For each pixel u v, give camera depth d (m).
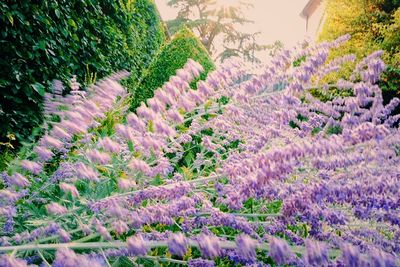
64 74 4.12
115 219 1.41
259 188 1.25
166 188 1.39
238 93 1.69
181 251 0.97
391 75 7.04
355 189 1.28
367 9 8.85
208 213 1.49
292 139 1.65
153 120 1.55
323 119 1.79
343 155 1.30
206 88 1.72
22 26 3.36
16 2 3.30
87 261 0.98
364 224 1.53
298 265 1.09
